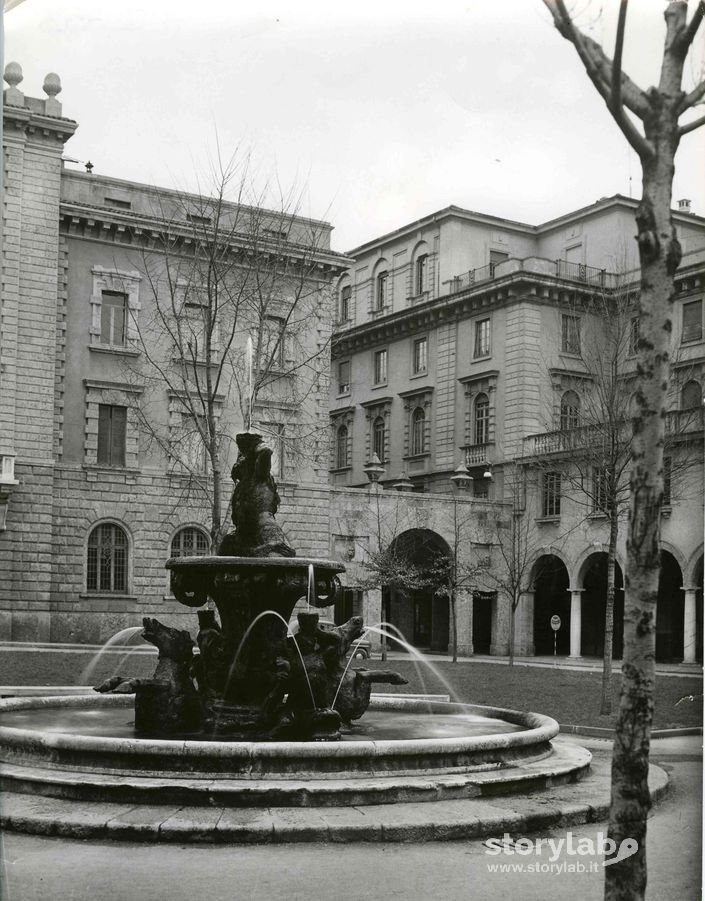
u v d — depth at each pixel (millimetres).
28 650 34188
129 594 43562
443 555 51281
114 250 44250
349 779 10438
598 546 46469
